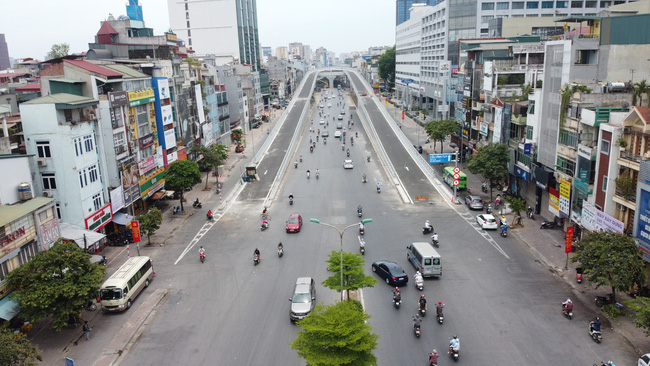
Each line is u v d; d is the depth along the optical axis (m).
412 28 182.00
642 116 36.53
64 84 49.78
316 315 26.09
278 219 59.94
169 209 65.56
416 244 43.78
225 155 81.56
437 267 40.75
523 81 74.44
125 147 55.62
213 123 100.50
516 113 63.66
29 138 44.31
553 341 30.81
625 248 33.72
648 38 51.00
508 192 67.69
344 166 90.19
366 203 66.44
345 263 35.50
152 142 64.19
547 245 48.03
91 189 48.25
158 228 52.16
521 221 56.25
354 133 132.50
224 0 186.38
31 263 32.84
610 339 30.89
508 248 47.88
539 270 42.34
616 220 37.84
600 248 34.25
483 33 131.25
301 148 112.50
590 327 30.92
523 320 33.59
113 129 52.56
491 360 28.78
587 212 43.53
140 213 61.72
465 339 31.23
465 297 37.38
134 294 38.38
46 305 30.98
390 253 47.31
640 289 35.78
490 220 53.69
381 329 32.69
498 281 40.22
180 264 45.94
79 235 43.78
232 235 54.22
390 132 127.88
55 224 40.03
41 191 45.22
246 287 40.38
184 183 62.75
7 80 105.56
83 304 32.91
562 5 128.38
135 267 39.59
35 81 87.19
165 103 68.62
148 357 30.34
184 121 78.31
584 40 50.28
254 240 52.31
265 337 32.25
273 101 198.62
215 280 42.00
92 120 48.69
